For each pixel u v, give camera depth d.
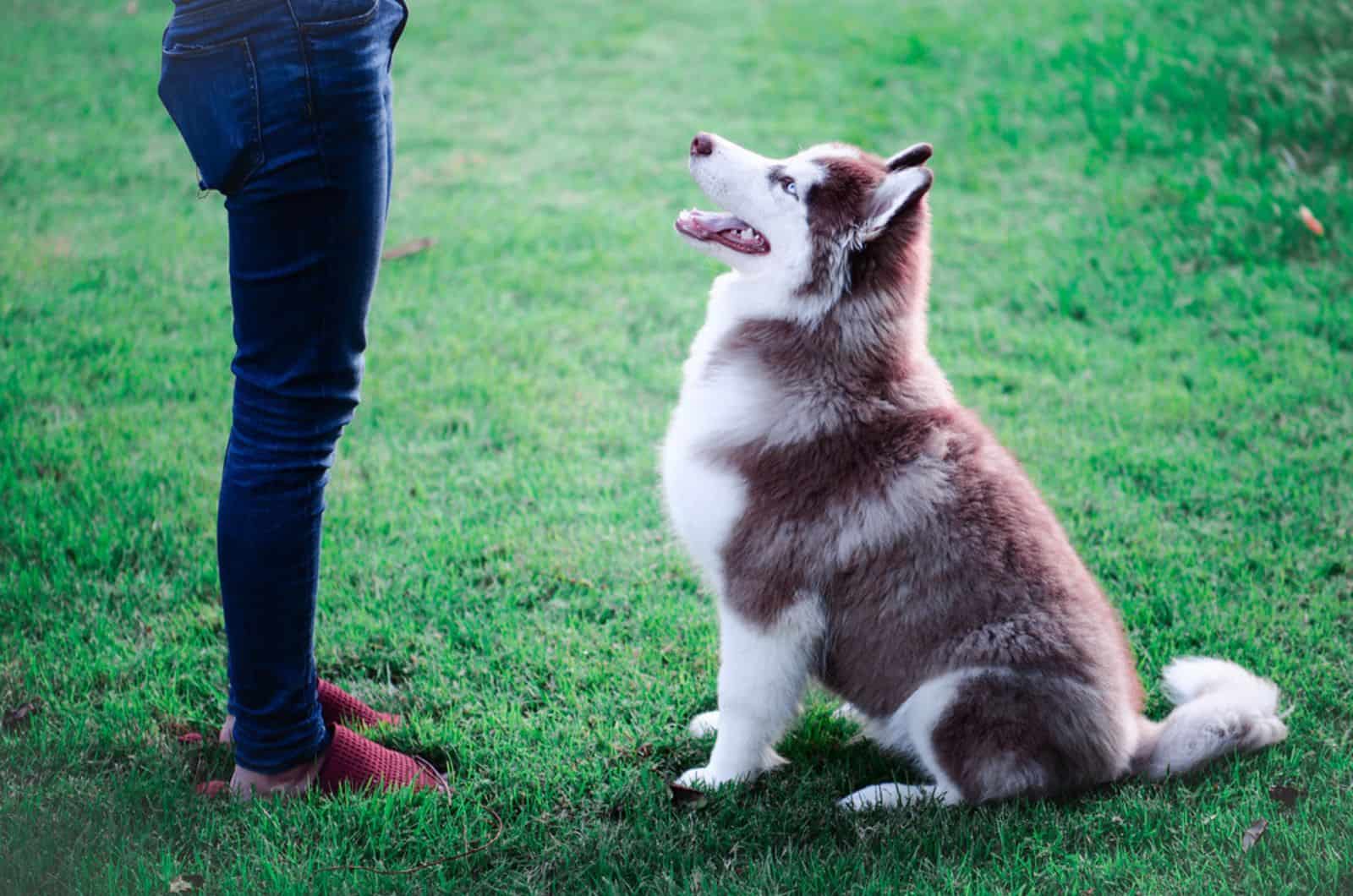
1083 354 5.70
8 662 3.43
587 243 7.13
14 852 2.60
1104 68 9.31
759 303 3.11
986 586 2.81
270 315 2.47
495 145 8.80
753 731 3.03
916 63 10.18
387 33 2.54
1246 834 2.64
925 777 3.11
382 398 5.26
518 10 12.43
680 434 3.12
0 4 12.10
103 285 6.34
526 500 4.50
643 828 2.79
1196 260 6.66
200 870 2.61
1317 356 5.56
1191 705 2.96
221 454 4.73
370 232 2.52
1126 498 4.50
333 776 2.89
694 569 3.93
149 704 3.27
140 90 9.88
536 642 3.62
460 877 2.63
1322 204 6.87
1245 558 4.09
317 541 2.67
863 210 3.00
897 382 3.01
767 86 9.88
